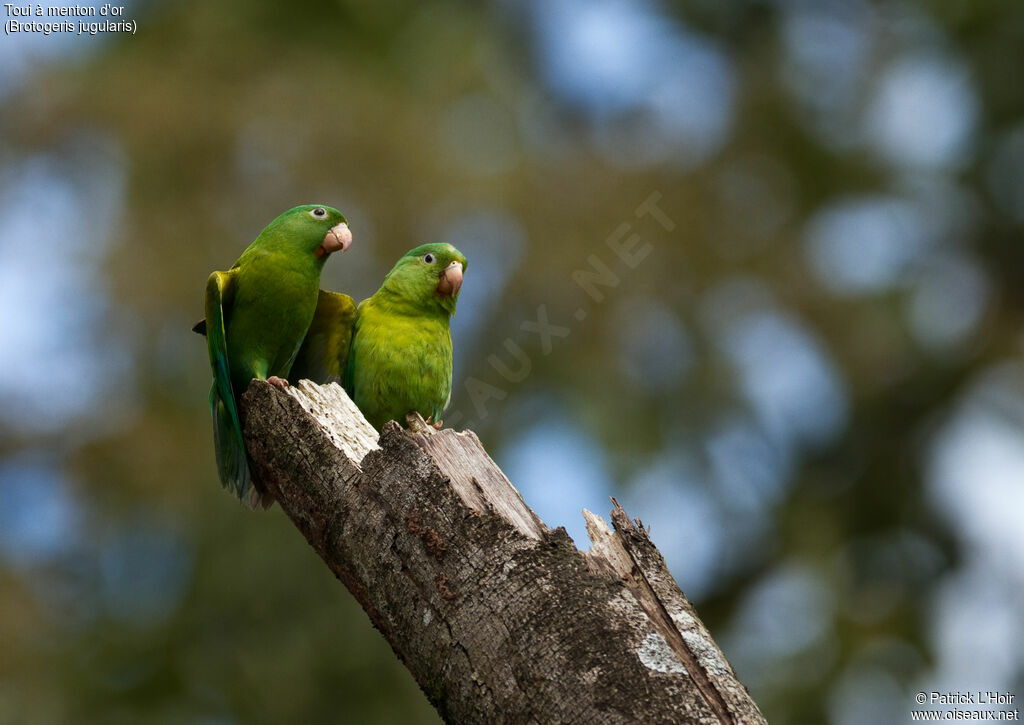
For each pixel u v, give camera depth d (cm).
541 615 400
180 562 1505
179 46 1653
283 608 1388
